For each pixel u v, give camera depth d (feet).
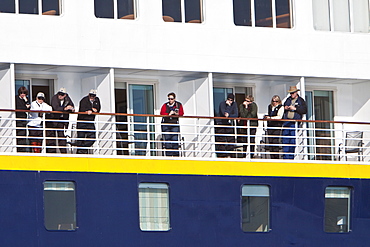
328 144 201.05
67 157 164.76
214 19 187.01
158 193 170.60
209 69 185.78
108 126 180.14
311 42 194.18
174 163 171.53
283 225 178.29
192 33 185.16
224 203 174.29
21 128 162.09
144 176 169.37
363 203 184.24
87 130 165.89
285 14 193.36
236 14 189.16
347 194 183.83
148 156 170.09
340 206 183.01
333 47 195.93
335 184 182.39
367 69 198.29
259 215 177.06
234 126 174.81
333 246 181.68
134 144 185.98
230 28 187.93
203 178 173.17
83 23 177.58
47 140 172.65
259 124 194.49
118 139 179.11
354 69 197.26
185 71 184.55
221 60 186.91
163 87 189.26
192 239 172.04
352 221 183.32
